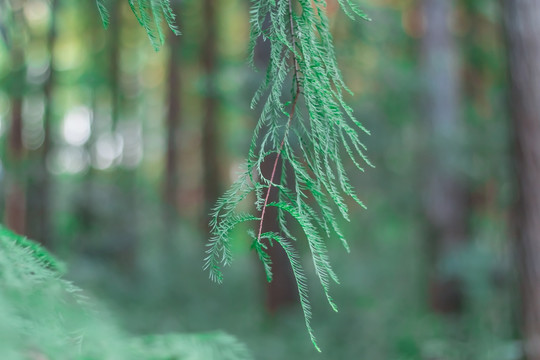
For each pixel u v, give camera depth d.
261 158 1.00
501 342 5.42
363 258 11.11
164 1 1.01
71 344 0.78
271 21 1.03
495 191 7.90
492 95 7.98
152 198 14.84
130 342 0.92
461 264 6.99
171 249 11.89
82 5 7.56
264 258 0.96
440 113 8.39
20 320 0.70
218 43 13.32
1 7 2.23
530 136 4.35
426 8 8.91
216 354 0.98
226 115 14.82
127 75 15.40
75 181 11.98
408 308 8.54
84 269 8.43
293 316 8.02
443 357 5.96
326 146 1.01
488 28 10.69
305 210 0.99
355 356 6.67
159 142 20.48
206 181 14.78
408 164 8.91
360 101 8.03
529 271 4.44
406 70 8.61
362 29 7.29
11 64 7.96
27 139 9.80
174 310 8.20
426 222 8.60
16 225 8.91
